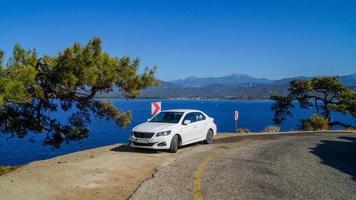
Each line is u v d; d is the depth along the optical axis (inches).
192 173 401.1
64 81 600.4
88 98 678.5
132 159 490.6
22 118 688.4
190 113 633.6
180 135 581.9
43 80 627.5
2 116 667.4
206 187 338.6
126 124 757.9
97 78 640.4
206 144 671.1
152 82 697.0
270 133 970.1
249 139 779.4
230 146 644.7
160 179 370.0
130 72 671.8
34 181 354.0
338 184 361.4
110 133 1863.9
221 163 466.9
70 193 322.0
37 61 606.9
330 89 1738.4
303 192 326.6
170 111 633.0
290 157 530.6
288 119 3403.1
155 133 548.1
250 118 3545.8
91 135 1740.9
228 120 3139.8
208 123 676.1
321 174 410.3
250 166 449.1
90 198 309.3
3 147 1450.5
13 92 517.7
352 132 1080.8
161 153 550.0
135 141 558.6
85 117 749.3
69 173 393.1
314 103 1815.9
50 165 440.8
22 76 548.4
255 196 310.5
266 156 534.0
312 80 1775.3
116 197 313.3
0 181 350.6
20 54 589.6
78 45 610.9
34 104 681.0
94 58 616.7
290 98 1825.8
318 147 665.0
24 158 1170.0
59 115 2832.2
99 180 369.1
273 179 377.1
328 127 1464.1
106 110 742.5
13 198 301.7
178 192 319.6
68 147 1393.9
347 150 634.8
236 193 319.0
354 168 458.6
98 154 533.3
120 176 390.9
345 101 1692.9
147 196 306.2
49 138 737.6
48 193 319.0
